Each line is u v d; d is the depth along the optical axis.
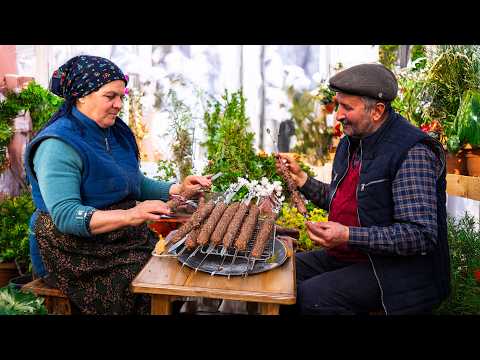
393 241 1.84
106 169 2.07
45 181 1.90
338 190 2.24
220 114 3.68
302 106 4.78
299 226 3.07
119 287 2.04
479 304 2.48
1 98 3.19
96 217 1.83
